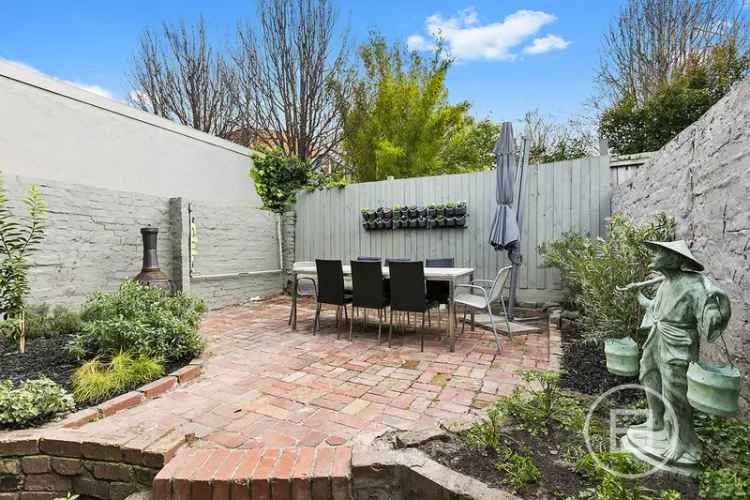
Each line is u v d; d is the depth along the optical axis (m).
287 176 8.03
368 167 9.96
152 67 10.88
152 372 2.77
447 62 9.66
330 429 2.13
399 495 1.63
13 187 3.88
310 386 2.77
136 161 5.99
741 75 8.07
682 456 1.50
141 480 1.81
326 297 4.29
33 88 4.73
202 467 1.71
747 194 1.78
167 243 5.68
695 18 9.51
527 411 1.99
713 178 2.12
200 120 11.16
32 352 3.18
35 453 1.93
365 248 6.87
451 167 10.12
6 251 3.19
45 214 4.16
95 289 4.68
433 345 3.86
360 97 9.94
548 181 5.36
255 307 6.25
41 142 4.80
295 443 1.99
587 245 3.32
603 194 5.05
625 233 2.90
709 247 2.17
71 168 5.14
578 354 3.16
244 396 2.59
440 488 1.49
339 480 1.62
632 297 2.76
